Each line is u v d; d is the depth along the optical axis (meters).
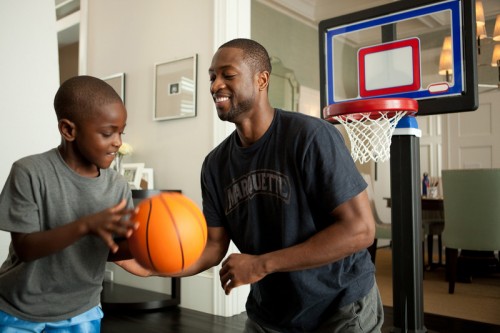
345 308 1.06
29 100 2.30
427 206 3.93
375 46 2.19
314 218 1.08
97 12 3.78
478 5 3.86
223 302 2.72
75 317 1.12
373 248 4.02
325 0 4.84
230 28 2.80
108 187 1.15
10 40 2.26
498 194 2.98
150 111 3.30
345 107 1.86
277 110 1.12
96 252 1.12
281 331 1.14
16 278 1.05
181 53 3.09
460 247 3.14
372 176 6.06
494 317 2.68
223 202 1.19
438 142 5.93
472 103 1.87
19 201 1.00
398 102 1.80
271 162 1.07
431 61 2.44
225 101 1.04
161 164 3.20
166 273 0.96
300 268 0.96
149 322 2.56
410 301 1.92
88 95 0.98
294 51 4.82
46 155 1.07
